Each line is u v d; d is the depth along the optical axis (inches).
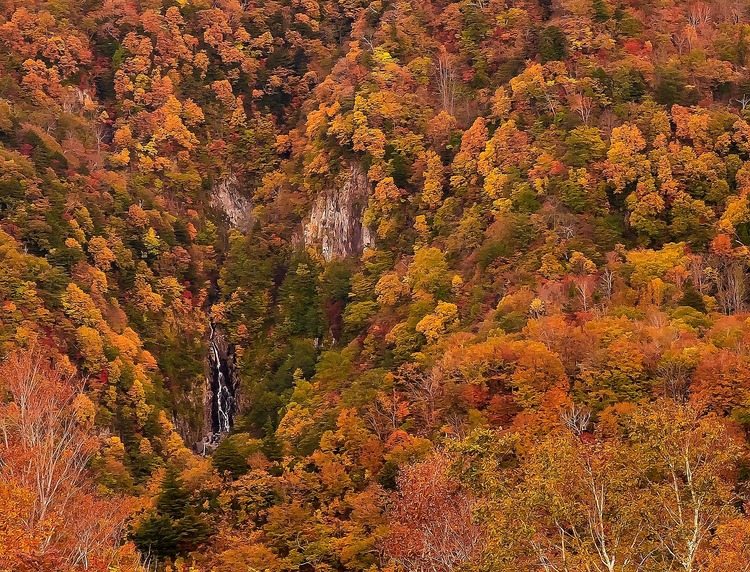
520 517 1620.3
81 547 2292.1
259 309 5615.2
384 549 2514.8
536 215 4387.3
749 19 5954.7
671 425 1673.2
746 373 2999.5
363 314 4788.4
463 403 3353.8
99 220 5236.2
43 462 2488.9
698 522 1616.6
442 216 4923.7
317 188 5910.4
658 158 4453.7
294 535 3021.7
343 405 3708.2
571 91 5044.3
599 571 1549.0
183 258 5595.5
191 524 3080.7
